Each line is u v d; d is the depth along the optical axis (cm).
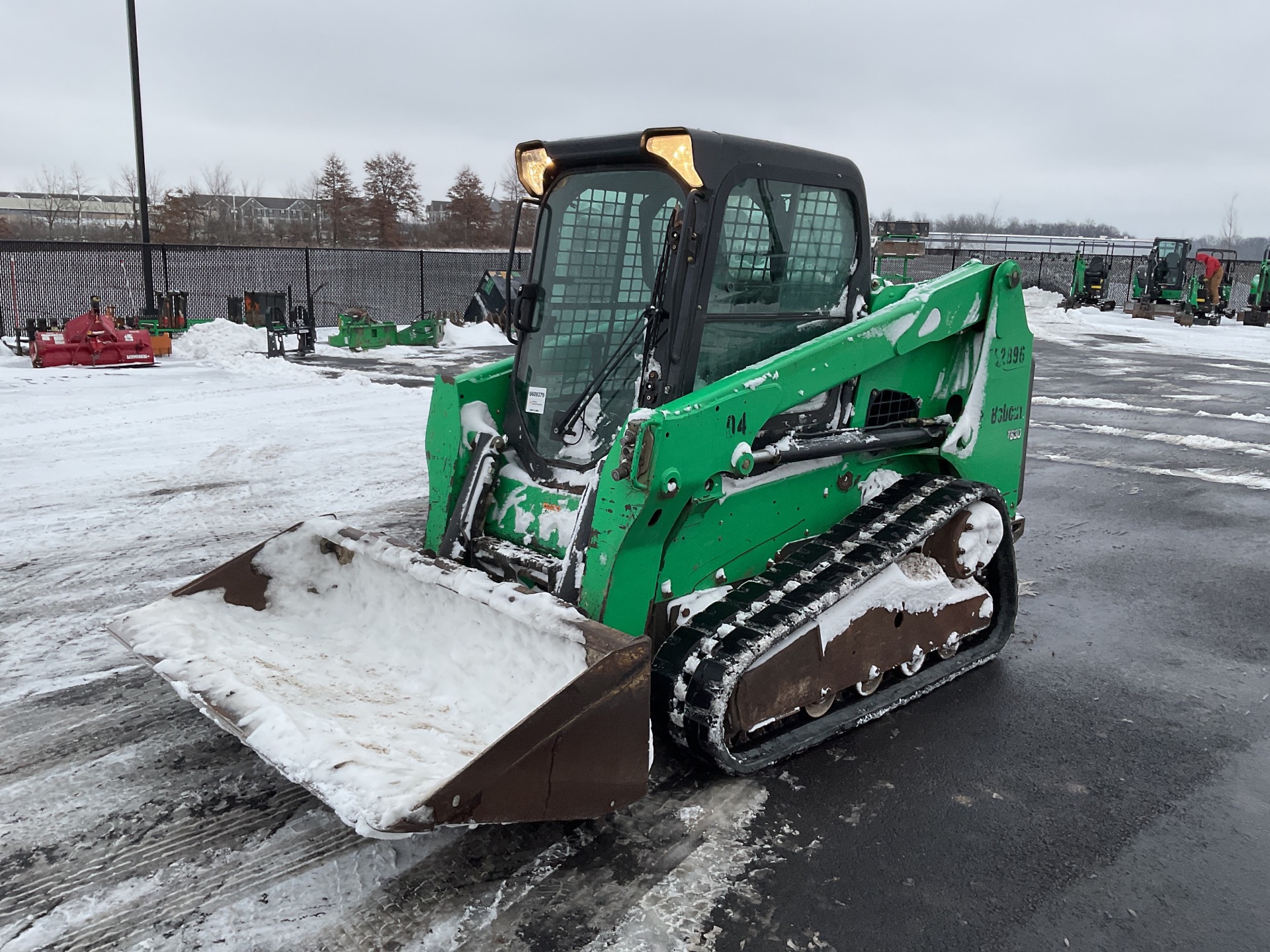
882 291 435
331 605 382
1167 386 1476
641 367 358
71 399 1079
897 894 292
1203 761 378
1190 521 735
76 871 292
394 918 274
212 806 328
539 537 372
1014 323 466
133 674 426
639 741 292
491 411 411
